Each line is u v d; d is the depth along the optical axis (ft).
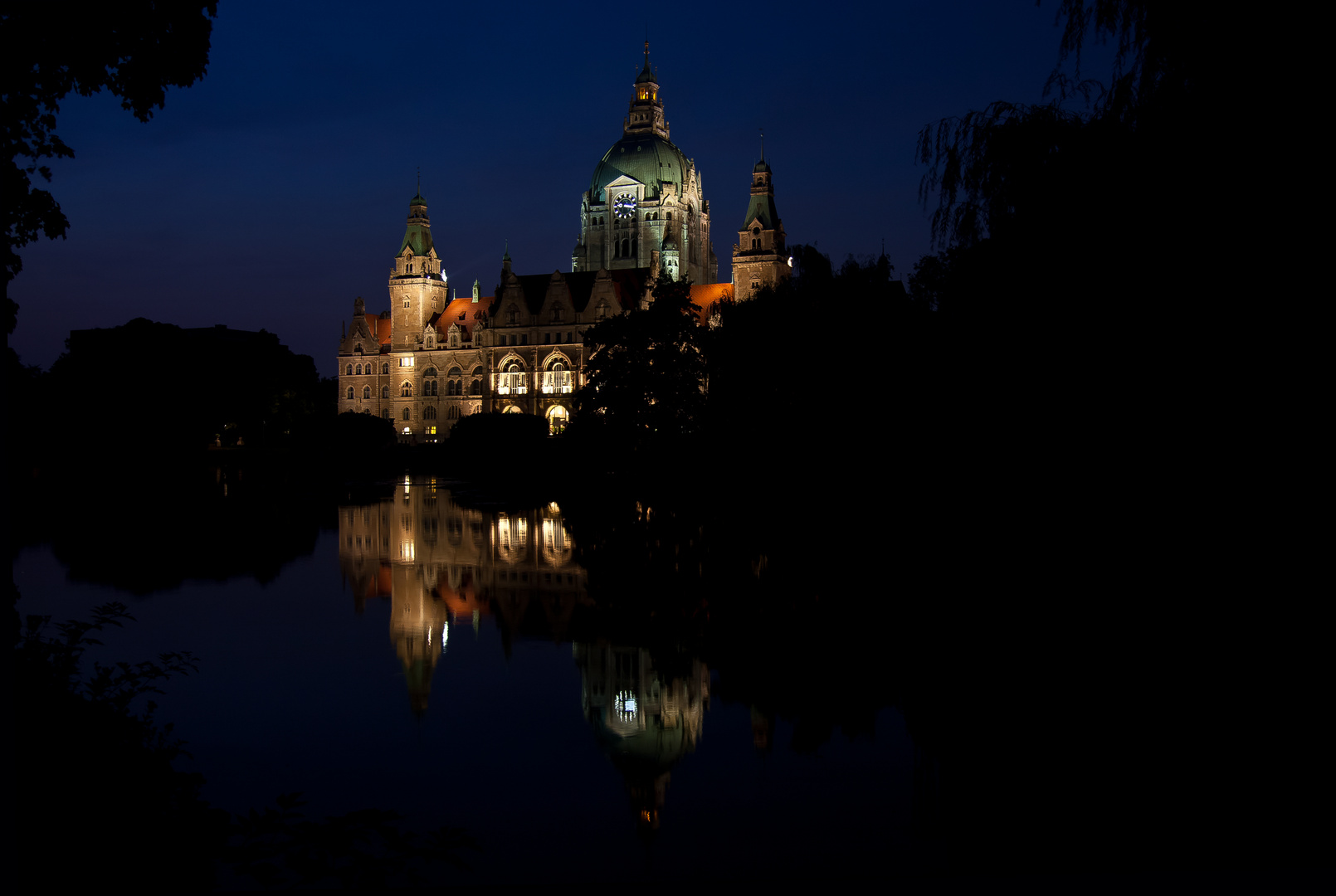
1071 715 73.92
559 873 57.26
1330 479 63.26
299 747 77.71
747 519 215.72
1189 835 57.72
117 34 71.67
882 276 180.14
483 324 648.79
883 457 133.49
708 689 92.27
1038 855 57.16
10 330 73.87
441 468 479.00
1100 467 74.08
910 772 71.10
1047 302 77.87
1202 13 70.59
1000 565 87.71
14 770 32.22
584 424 315.78
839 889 35.63
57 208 74.59
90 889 45.93
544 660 103.30
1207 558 68.49
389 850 49.37
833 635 108.68
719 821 63.77
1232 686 67.00
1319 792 60.59
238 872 46.47
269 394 594.65
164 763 60.49
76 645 67.31
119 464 436.76
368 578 153.99
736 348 224.74
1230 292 66.08
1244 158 65.67
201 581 152.76
